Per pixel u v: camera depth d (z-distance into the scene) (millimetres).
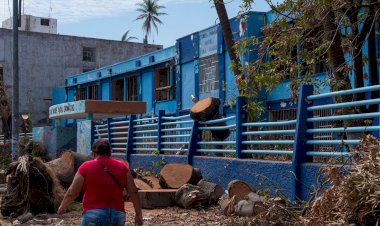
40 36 45281
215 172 12672
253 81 11266
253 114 11656
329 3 9859
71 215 11227
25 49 44656
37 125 44875
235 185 10172
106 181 5953
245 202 9547
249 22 21391
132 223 9891
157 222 9875
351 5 10430
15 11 20672
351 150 8430
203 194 11336
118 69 35312
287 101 20250
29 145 21891
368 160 6785
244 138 11867
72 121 38000
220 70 24047
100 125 20578
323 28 11258
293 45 10867
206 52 25406
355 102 8625
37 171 11383
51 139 22703
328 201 6910
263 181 10594
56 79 45875
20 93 44312
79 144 21859
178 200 11523
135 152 18094
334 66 10867
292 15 12484
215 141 13422
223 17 14406
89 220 5836
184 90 27672
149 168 16312
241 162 11539
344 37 11398
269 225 8062
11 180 11531
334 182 7094
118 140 19297
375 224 6148
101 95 38031
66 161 13086
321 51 11164
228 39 14391
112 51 48656
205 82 25562
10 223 10828
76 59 46844
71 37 46656
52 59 45781
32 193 11359
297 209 8609
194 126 14133
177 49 28031
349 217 6414
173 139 16672
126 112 21109
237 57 12945
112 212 5895
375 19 10461
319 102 14438
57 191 11531
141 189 12219
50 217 11062
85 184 5984
